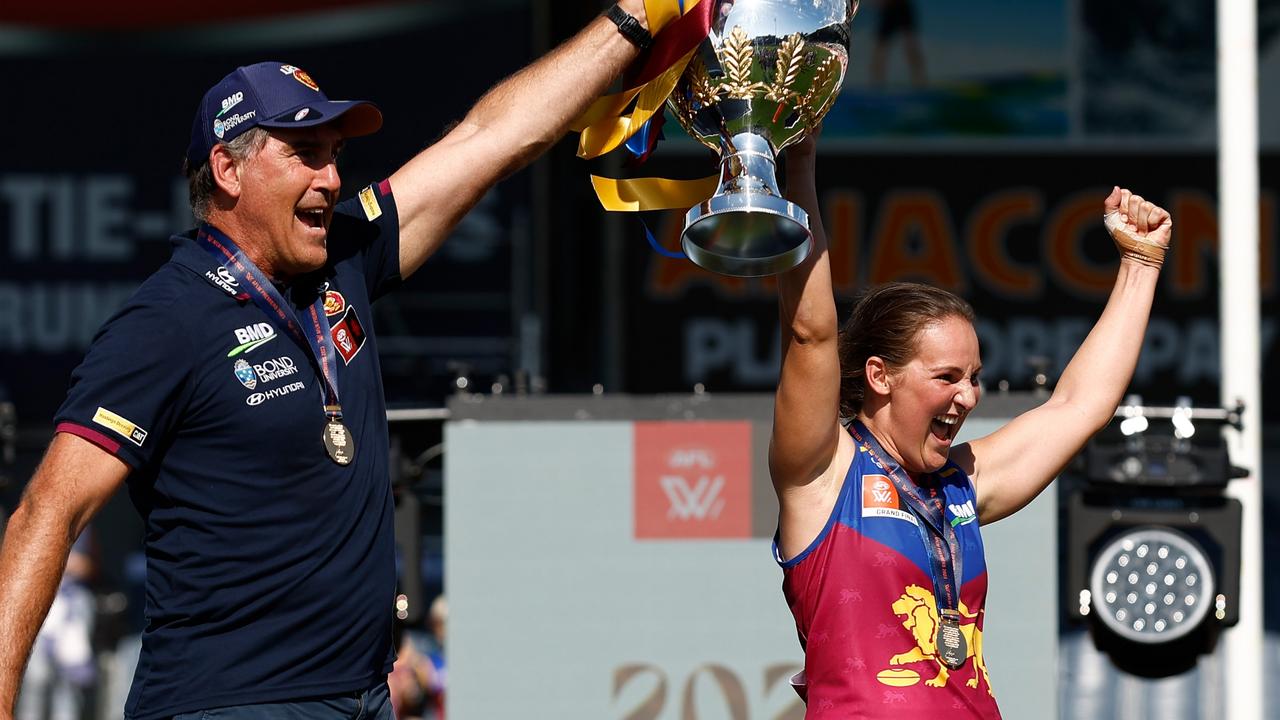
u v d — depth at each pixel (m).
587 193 40.56
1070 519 17.91
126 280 39.75
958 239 41.12
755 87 9.35
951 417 9.95
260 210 9.23
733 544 17.03
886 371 10.00
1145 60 40.94
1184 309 40.94
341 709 9.38
